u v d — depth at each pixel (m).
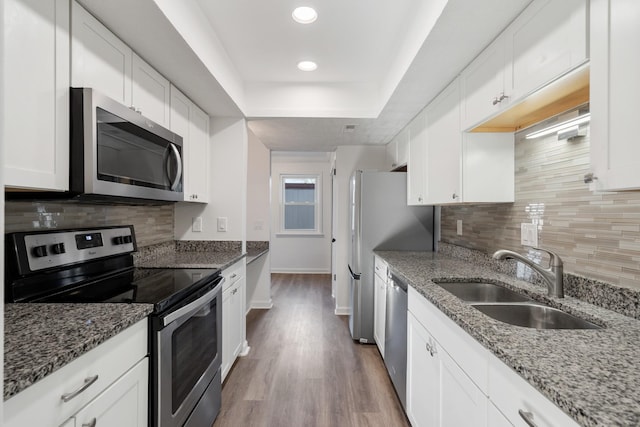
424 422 1.54
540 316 1.35
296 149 4.14
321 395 2.13
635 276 1.10
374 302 2.97
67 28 1.19
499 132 1.78
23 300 1.27
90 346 0.86
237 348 2.56
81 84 1.26
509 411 0.84
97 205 1.81
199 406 1.61
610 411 0.58
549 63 1.11
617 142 0.82
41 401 0.74
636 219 1.09
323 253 6.30
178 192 1.96
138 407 1.13
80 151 1.22
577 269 1.35
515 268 1.78
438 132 2.15
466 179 1.79
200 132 2.53
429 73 1.84
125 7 1.28
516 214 1.77
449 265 2.19
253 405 2.01
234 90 2.41
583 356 0.81
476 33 1.43
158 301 1.24
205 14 1.79
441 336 1.34
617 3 0.82
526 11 1.24
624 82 0.80
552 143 1.49
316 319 3.62
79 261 1.53
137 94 1.66
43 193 1.27
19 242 1.27
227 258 2.36
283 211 6.38
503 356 0.83
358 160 3.89
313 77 2.64
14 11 0.98
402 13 1.78
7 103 0.96
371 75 2.60
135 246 1.97
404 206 3.04
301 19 1.85
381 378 2.35
